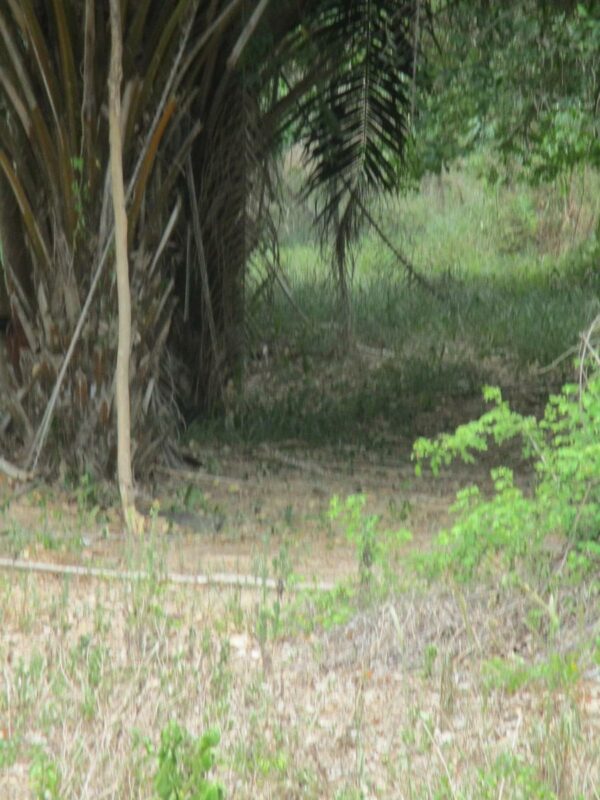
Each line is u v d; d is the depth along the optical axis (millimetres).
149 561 7902
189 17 9953
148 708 5637
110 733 5266
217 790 4055
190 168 11758
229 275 12664
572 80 15953
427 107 17453
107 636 6723
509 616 6520
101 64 9688
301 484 10867
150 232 10102
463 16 14344
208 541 8945
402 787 4879
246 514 9734
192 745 5023
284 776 4953
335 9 12391
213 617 7027
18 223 10359
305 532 9234
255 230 12797
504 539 6883
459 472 11422
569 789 4797
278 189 13414
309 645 6629
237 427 12680
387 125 13023
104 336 9906
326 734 5457
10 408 10438
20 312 10359
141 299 10008
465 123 19453
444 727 5520
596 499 7020
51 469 10125
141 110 9898
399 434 13086
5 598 7254
